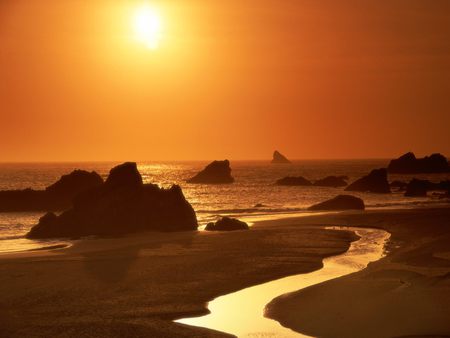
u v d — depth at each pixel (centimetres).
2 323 2341
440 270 3266
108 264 3634
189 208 5697
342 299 2653
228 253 4062
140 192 5566
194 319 2425
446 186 12962
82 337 2166
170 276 3262
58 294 2828
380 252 4081
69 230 5269
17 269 3462
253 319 2403
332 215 6806
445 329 2197
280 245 4425
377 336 2139
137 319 2414
